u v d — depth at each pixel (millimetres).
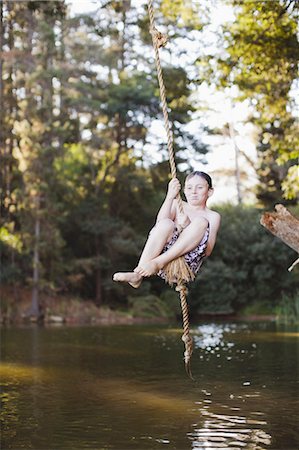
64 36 34125
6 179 28094
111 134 33781
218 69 17484
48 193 28000
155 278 33188
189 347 5586
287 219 6859
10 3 29750
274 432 7324
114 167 33125
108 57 34812
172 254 5328
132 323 27641
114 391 9938
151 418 8008
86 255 32219
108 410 8523
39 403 8984
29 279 27656
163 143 33938
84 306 29344
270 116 18516
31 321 27297
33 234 27703
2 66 28766
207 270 33062
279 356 14547
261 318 32094
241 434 7219
